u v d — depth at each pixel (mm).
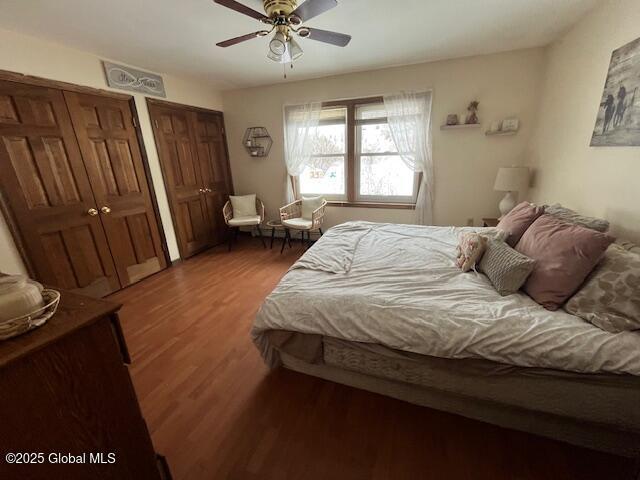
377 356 1355
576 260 1278
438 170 3432
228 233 4496
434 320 1236
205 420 1405
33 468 630
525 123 2986
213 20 2008
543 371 1075
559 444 1230
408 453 1223
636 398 996
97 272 2678
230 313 2396
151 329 2188
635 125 1558
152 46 2441
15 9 1754
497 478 1115
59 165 2350
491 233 1917
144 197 3117
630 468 1111
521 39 2561
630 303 1108
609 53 1818
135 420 842
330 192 4109
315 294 1484
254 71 3246
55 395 653
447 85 3123
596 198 1923
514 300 1347
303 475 1151
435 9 1997
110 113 2725
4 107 2021
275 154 4156
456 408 1379
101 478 767
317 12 1600
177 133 3510
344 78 3479
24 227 2158
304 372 1688
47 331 631
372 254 2072
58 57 2309
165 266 3424
